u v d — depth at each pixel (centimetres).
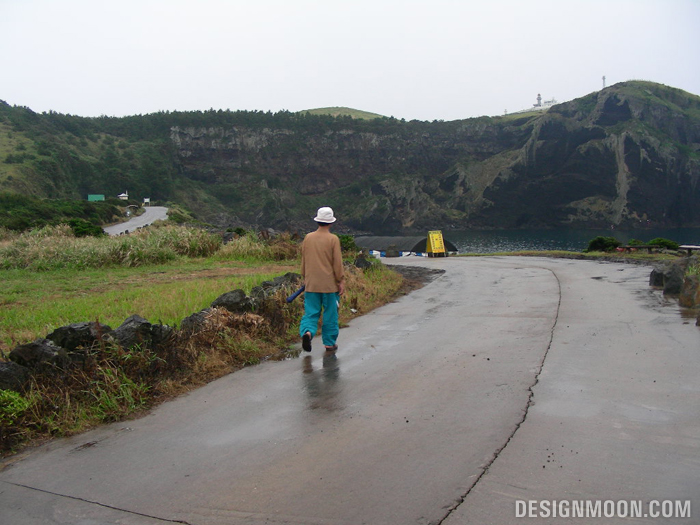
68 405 442
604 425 393
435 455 353
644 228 17800
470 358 598
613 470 324
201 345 602
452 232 17825
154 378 516
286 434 402
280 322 737
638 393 459
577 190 19050
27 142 14050
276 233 2356
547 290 1148
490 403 449
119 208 8481
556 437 374
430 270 1869
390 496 302
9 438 402
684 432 375
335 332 664
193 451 379
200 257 1880
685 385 475
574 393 466
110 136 19312
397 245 5512
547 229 18675
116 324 671
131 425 436
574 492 300
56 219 4794
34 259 1534
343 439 387
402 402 461
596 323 762
